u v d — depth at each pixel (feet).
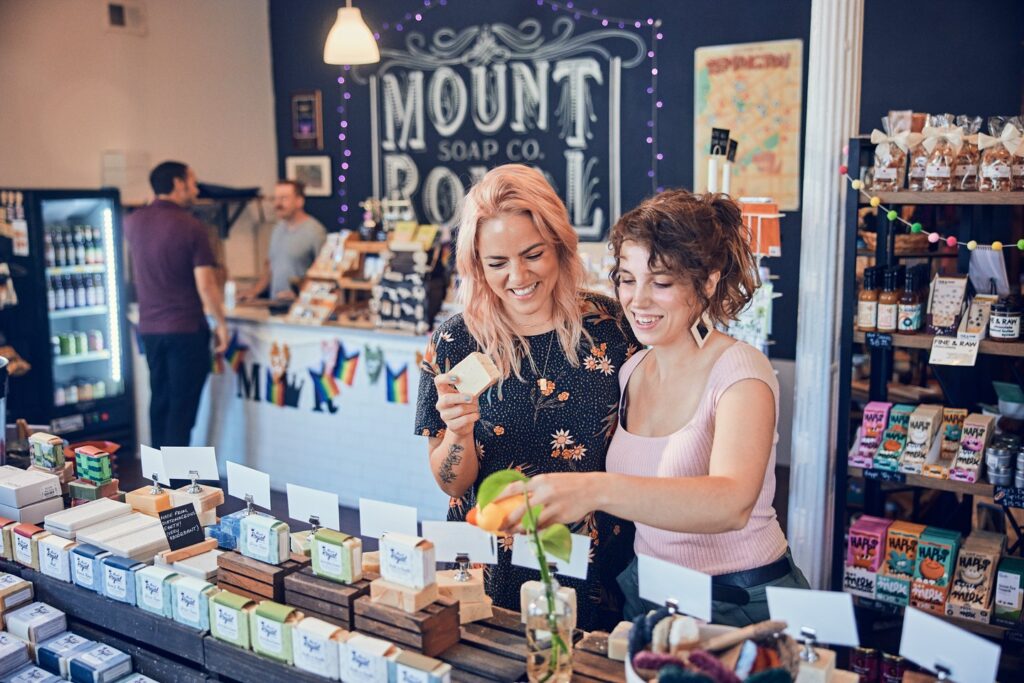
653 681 4.39
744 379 5.65
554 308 6.85
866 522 11.18
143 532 6.56
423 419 7.00
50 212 19.65
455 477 6.59
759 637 4.56
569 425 6.89
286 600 5.73
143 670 6.12
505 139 23.08
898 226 12.91
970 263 10.98
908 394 13.08
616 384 6.87
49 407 19.45
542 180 6.60
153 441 19.17
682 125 20.76
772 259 19.83
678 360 6.09
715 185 13.28
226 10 24.23
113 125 21.50
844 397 11.23
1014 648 10.47
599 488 5.04
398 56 24.34
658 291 5.72
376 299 16.98
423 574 5.32
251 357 18.67
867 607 11.02
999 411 11.14
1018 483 10.16
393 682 5.00
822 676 4.55
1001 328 10.34
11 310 18.83
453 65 23.56
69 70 20.53
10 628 6.47
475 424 6.99
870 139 10.96
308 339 17.80
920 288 11.23
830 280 11.57
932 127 10.71
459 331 6.93
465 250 6.59
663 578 4.95
